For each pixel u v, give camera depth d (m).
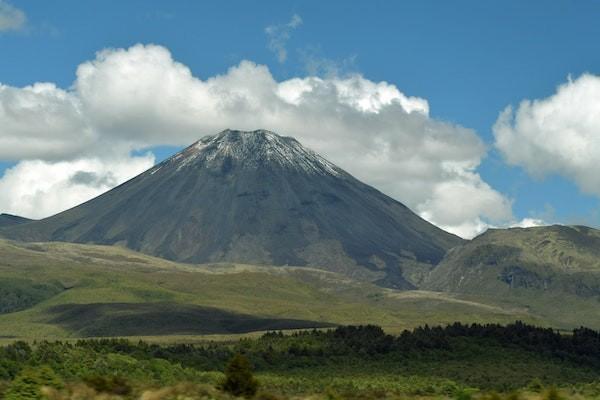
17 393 67.12
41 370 70.69
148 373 149.12
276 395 81.44
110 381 73.31
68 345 176.50
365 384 174.88
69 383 72.44
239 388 80.38
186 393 73.44
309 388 151.38
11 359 137.50
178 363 192.00
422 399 83.81
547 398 70.31
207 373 168.25
